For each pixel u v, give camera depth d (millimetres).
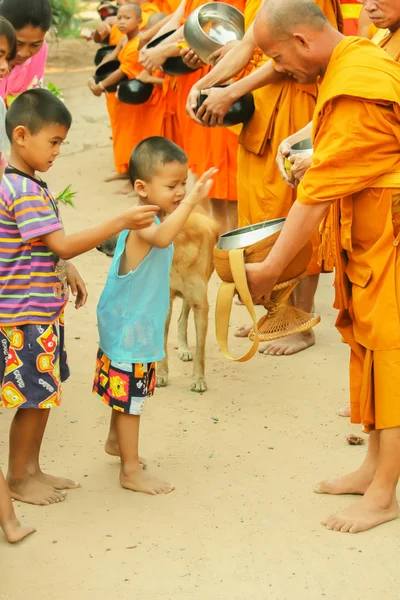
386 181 3975
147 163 4426
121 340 4449
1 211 4168
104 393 4566
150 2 11289
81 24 21625
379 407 4160
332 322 7082
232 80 6672
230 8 6902
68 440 5148
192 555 4004
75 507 4426
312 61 3965
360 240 4137
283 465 4859
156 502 4473
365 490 4500
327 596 3719
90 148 13367
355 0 8469
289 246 4090
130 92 9719
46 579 3832
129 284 4395
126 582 3809
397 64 3930
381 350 4102
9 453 4504
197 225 5652
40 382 4266
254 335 4273
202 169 7930
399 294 4062
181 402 5652
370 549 4051
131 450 4582
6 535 4098
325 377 6043
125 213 4113
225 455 4973
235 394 5777
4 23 4520
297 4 3900
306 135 5113
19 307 4215
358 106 3846
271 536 4156
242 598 3701
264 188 6262
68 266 4617
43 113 4121
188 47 7023
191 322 7023
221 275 4324
